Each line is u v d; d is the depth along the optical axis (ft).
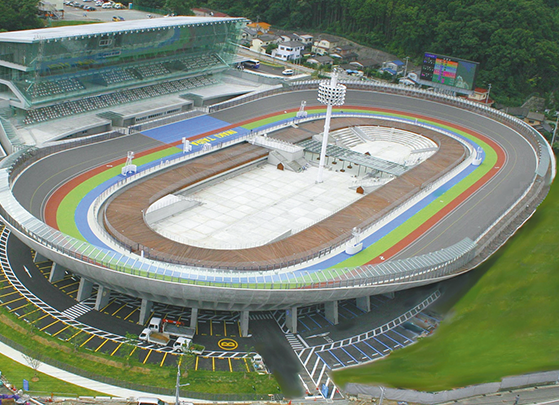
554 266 297.12
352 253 351.46
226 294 299.58
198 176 455.22
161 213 404.98
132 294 319.68
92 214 379.14
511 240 334.85
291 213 434.71
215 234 394.93
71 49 504.43
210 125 557.74
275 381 284.00
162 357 293.84
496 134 596.29
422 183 465.88
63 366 281.54
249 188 469.98
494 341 280.92
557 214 348.59
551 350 266.36
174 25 577.43
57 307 325.62
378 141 591.37
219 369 288.92
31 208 375.25
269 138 540.11
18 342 293.64
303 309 345.31
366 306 346.54
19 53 473.67
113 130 520.83
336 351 309.63
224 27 628.28
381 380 281.13
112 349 296.51
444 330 303.27
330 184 490.08
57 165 439.22
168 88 610.65
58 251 316.60
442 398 261.03
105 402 262.26
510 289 298.97
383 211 411.95
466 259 353.72
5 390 263.49
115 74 565.53
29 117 498.28
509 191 456.86
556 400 254.47
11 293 331.98
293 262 338.34
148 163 463.83
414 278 329.93
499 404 255.29
